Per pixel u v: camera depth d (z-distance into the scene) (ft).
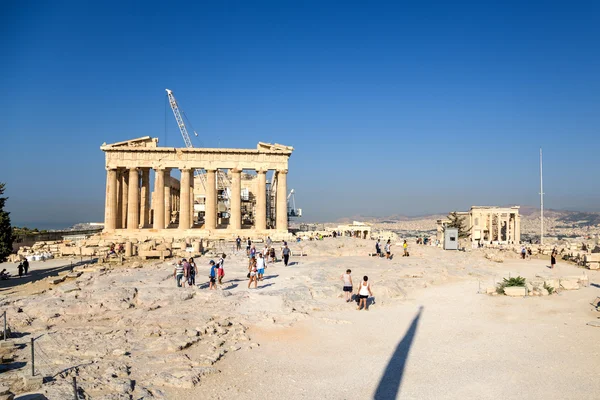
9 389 46.03
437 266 145.18
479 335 69.62
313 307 87.30
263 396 47.16
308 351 61.98
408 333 70.79
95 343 63.82
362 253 184.24
